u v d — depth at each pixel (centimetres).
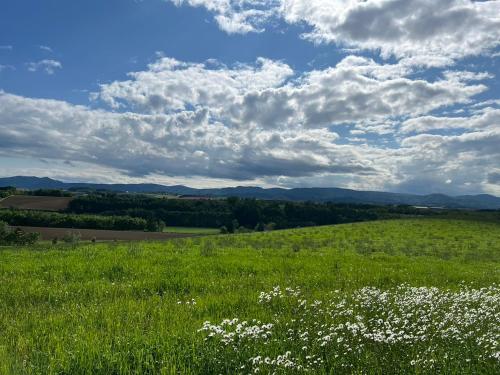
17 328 911
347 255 2686
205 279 1602
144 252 2373
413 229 5141
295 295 1286
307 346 786
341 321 994
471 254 3155
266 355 745
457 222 6116
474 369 701
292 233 4809
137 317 1006
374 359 734
